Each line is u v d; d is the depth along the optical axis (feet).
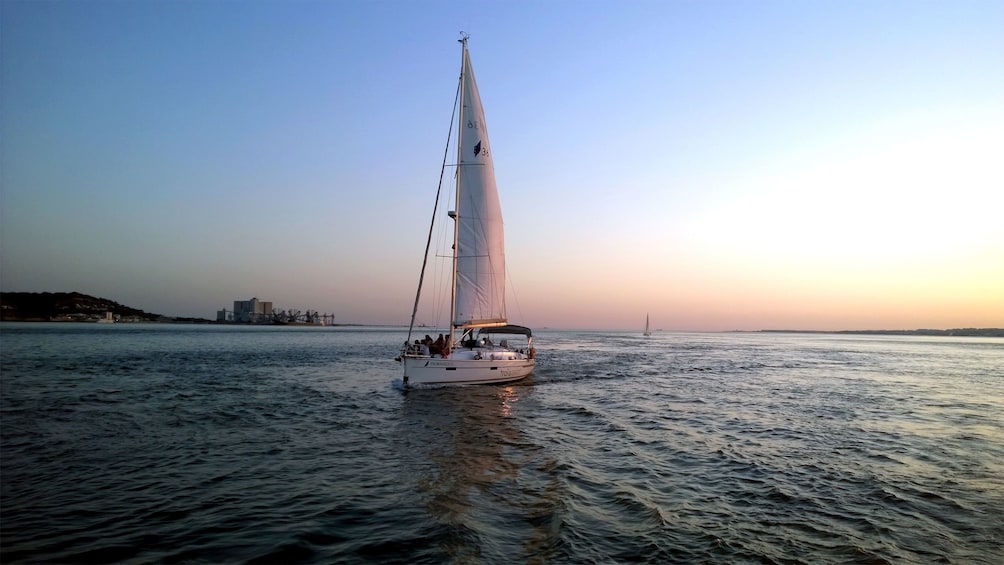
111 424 56.59
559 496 34.53
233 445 48.39
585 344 355.56
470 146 88.69
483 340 102.47
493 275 90.58
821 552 26.37
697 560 25.20
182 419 60.34
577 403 78.95
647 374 131.85
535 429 58.23
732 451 48.65
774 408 76.07
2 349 176.35
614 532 28.63
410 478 38.55
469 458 44.75
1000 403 83.82
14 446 46.09
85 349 186.60
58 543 26.13
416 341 93.30
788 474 40.98
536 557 25.27
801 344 435.53
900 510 32.83
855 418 67.87
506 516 30.89
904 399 87.81
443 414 67.05
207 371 119.14
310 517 30.25
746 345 381.60
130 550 25.52
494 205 90.43
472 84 88.94
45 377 98.68
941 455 47.80
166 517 30.04
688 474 40.78
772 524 30.19
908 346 417.08
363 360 164.14
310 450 46.98
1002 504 34.12
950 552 26.63
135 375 106.52
